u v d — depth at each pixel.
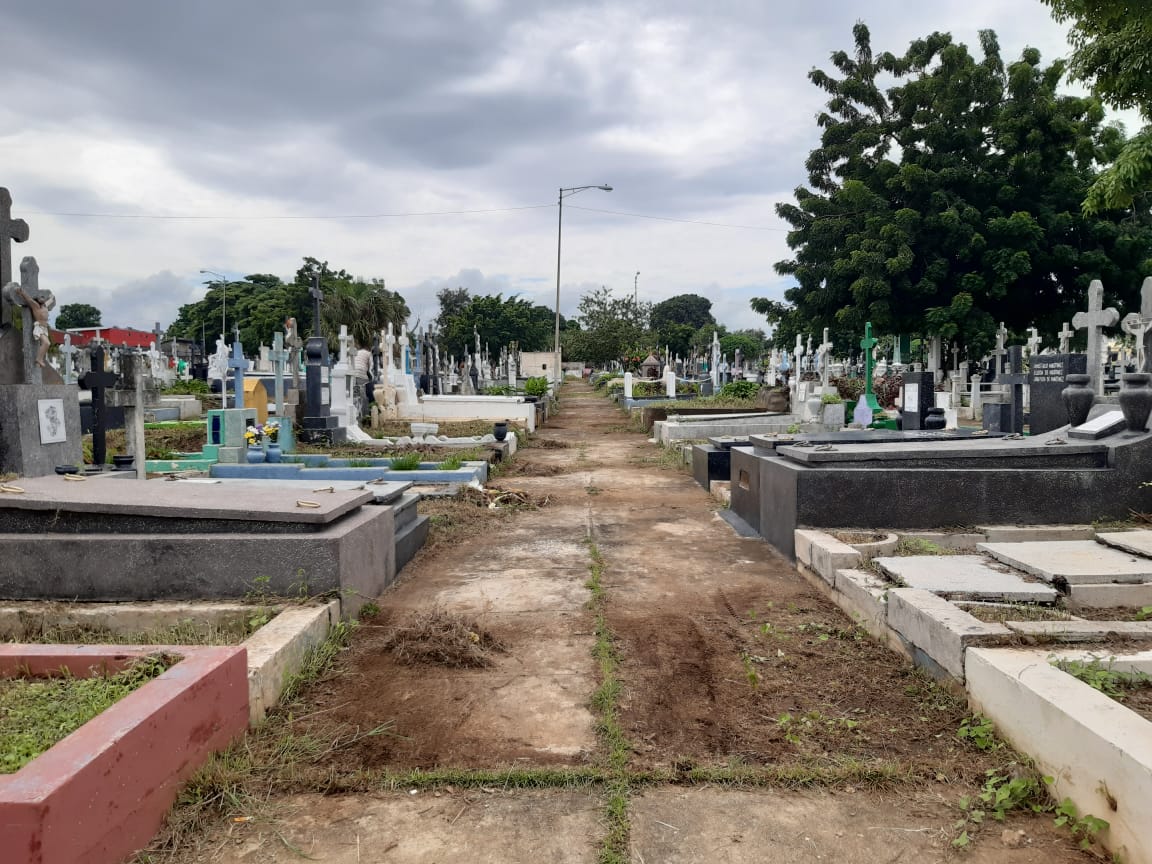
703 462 10.80
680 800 2.87
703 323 113.88
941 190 26.81
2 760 2.34
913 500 6.25
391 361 22.05
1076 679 3.03
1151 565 4.48
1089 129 27.14
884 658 4.21
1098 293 10.92
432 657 4.22
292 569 4.58
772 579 5.95
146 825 2.53
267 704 3.54
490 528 7.97
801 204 29.94
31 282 9.37
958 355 39.62
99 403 9.48
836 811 2.80
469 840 2.64
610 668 4.10
